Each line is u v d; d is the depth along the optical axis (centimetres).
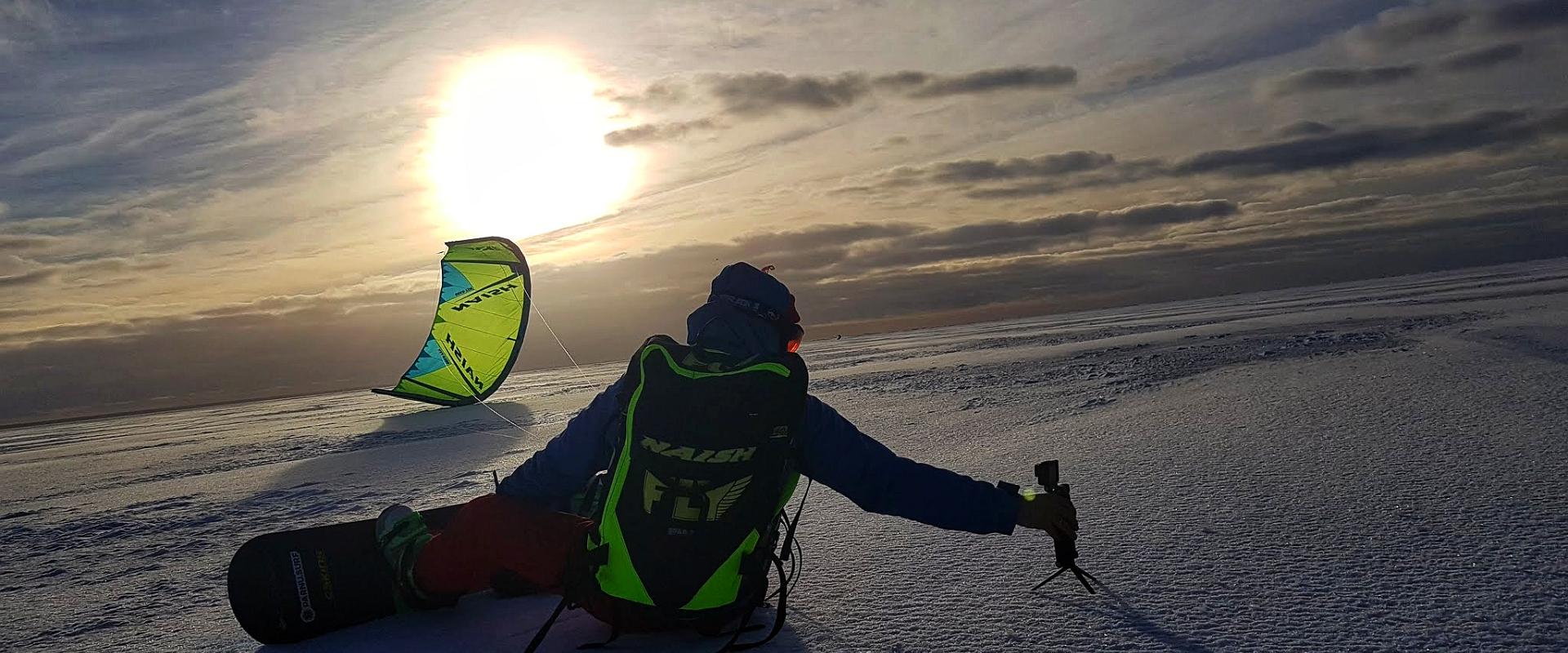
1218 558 279
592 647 235
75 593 402
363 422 1462
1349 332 1219
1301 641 214
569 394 1686
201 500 673
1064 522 238
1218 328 1714
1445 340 924
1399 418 493
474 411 1445
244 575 256
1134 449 481
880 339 3850
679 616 217
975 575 283
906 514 232
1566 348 738
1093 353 1356
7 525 652
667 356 214
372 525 275
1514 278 2750
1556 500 309
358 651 245
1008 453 521
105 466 1094
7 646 321
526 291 1609
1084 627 233
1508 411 479
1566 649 199
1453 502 318
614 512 214
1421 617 223
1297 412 548
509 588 283
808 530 365
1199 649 213
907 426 715
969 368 1302
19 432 2980
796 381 211
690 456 209
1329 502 332
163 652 282
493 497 249
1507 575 246
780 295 237
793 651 230
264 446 1143
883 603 263
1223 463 420
